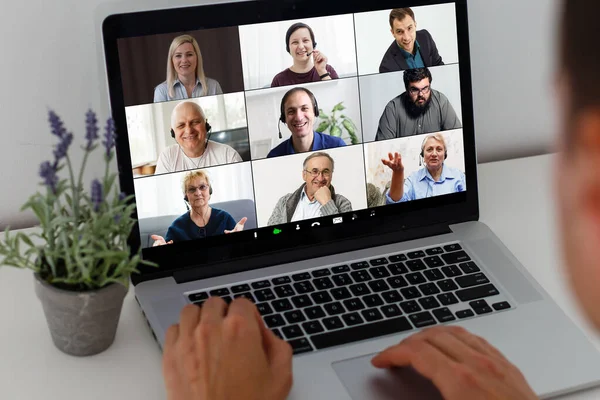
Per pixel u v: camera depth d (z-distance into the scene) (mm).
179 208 725
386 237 793
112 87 692
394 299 690
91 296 574
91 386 584
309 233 770
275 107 750
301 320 655
